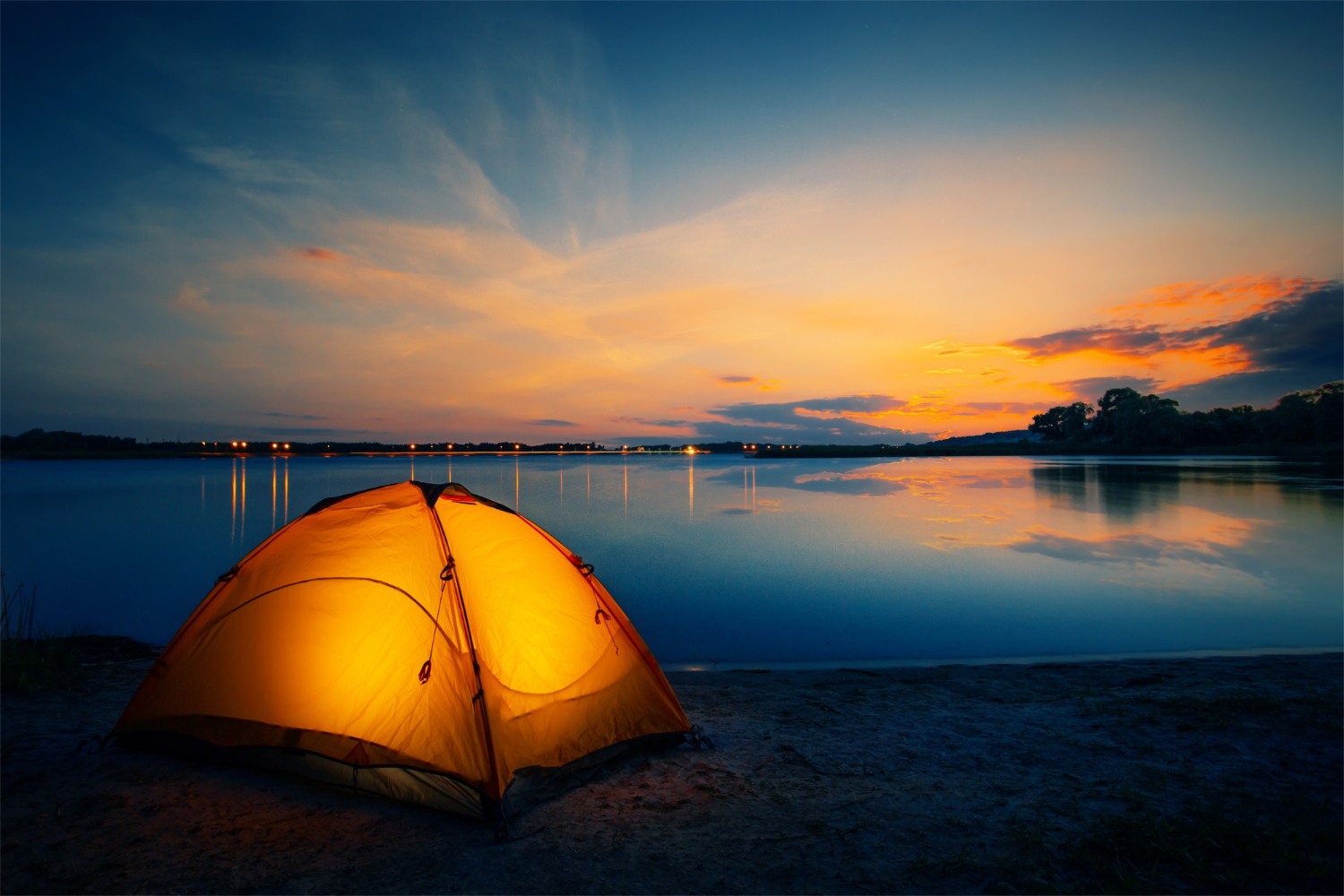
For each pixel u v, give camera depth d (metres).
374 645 4.21
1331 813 3.54
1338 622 10.62
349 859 3.21
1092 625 10.63
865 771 4.42
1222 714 5.36
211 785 3.95
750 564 16.61
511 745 3.96
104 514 29.23
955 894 2.92
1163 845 3.20
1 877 2.92
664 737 4.80
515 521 4.92
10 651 6.34
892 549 18.72
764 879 3.06
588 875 3.09
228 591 4.56
